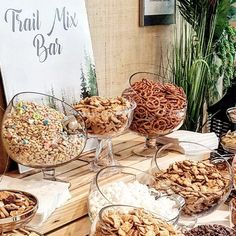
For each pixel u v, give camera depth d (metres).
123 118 1.64
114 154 1.87
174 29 2.43
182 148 1.86
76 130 1.52
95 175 1.57
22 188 1.46
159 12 2.31
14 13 1.62
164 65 2.41
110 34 2.11
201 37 2.27
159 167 1.68
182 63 2.34
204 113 2.55
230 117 2.16
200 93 2.31
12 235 1.24
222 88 2.46
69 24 1.82
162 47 2.38
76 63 1.85
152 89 1.85
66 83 1.80
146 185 1.56
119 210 1.26
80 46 1.87
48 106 1.58
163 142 1.96
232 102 2.35
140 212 1.25
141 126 1.83
